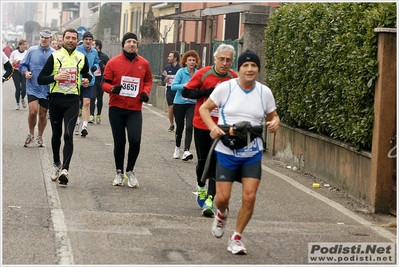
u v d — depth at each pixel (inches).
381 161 385.7
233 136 284.2
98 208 361.7
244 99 287.1
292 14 533.0
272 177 487.5
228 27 1155.9
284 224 350.6
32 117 551.5
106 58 762.8
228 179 289.3
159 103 1039.0
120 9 2246.6
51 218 333.1
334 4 446.6
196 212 368.2
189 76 534.6
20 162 485.4
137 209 365.7
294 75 521.3
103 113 909.8
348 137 422.6
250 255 288.8
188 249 292.8
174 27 1481.3
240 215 287.9
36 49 546.9
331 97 449.1
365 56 388.8
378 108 383.2
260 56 661.9
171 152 585.6
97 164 496.7
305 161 512.1
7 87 1343.5
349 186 430.9
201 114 290.7
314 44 474.0
